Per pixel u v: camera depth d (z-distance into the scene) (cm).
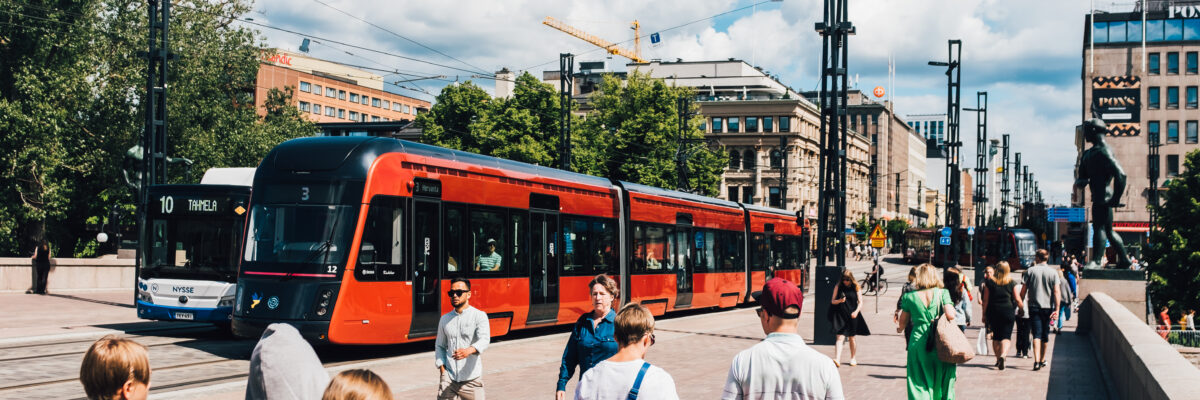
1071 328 2242
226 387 1188
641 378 467
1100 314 1652
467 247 1634
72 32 3884
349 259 1421
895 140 14738
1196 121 8719
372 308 1443
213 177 2023
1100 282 2295
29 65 3794
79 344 1666
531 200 1816
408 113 14712
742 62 11269
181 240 1844
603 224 2061
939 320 848
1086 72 9025
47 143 3731
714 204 2666
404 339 1502
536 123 5588
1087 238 8525
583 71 12688
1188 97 8750
